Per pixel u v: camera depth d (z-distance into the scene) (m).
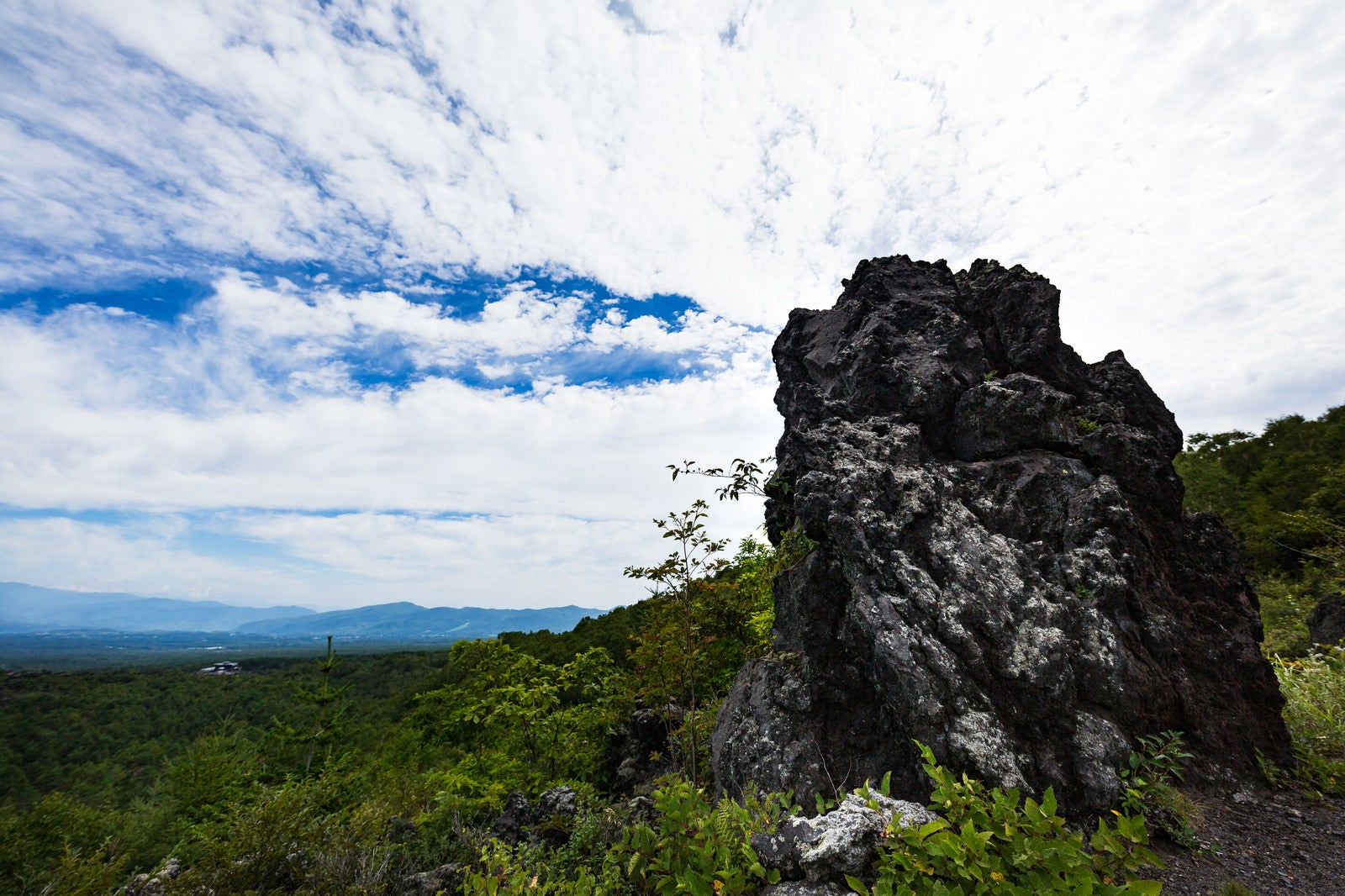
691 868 3.54
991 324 7.70
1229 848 4.41
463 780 10.09
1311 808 4.91
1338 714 6.67
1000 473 6.36
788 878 3.44
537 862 5.45
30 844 10.55
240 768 14.73
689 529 7.69
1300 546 15.33
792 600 6.45
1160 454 6.37
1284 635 11.24
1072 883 2.61
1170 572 6.14
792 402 8.62
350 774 13.22
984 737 4.39
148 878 6.56
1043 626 5.11
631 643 12.60
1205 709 5.45
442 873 6.13
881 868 3.03
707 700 9.05
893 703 4.72
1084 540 5.80
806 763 5.32
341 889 5.80
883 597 5.07
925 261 8.70
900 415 6.76
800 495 5.90
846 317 8.12
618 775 10.49
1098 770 4.55
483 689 13.46
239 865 5.80
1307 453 19.56
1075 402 6.99
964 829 2.82
